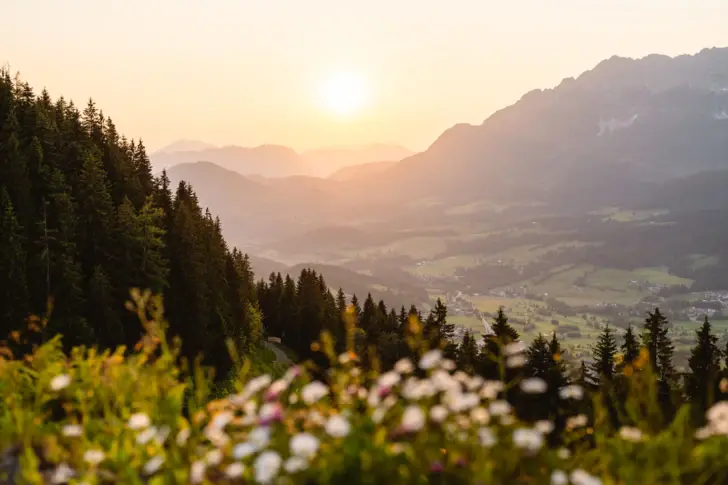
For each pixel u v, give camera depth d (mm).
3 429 4109
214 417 3299
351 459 2918
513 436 2920
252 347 62938
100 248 48344
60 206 48938
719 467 2797
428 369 3172
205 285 52969
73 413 4375
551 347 28141
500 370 3375
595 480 2570
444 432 2992
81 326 39438
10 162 50094
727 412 2811
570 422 3305
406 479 2900
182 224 56031
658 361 37469
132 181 70938
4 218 41406
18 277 39688
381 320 87562
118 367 4109
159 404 3730
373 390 3174
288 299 96875
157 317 4094
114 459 3363
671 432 2994
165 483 3131
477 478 2781
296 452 2600
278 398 3256
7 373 4633
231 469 2805
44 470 3775
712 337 38906
